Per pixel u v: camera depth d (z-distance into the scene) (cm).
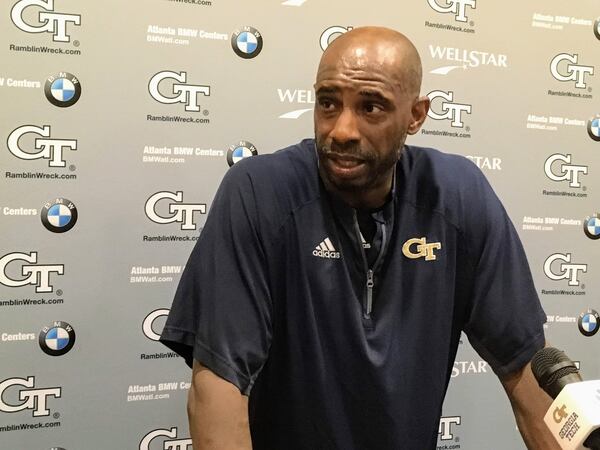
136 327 158
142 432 161
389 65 101
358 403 115
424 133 180
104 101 153
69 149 151
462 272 123
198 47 159
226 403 100
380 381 114
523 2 188
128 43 154
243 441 101
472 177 126
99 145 153
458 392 190
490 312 121
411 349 118
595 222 199
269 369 117
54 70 149
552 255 195
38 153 148
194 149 160
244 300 106
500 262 122
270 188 112
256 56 164
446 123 183
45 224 150
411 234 118
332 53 103
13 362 150
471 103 185
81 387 155
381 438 116
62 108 150
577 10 194
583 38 195
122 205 155
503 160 189
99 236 154
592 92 197
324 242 114
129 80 154
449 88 182
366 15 173
